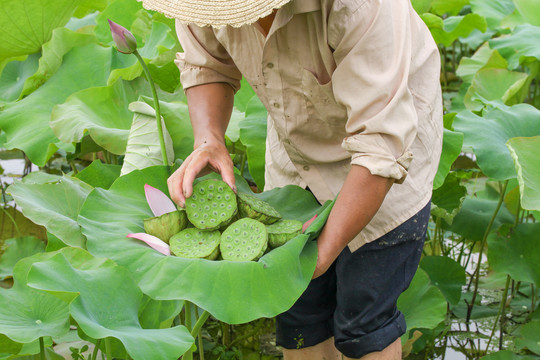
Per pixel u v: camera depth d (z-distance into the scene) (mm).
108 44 3303
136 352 1322
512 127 2525
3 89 3188
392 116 1379
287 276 1395
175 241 1543
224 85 1782
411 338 2225
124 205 1655
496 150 2371
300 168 1758
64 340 1916
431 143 1682
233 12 1333
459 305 2709
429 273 2562
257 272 1393
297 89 1569
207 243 1527
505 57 3430
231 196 1585
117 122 2533
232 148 2775
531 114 2580
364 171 1382
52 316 1601
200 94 1766
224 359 2340
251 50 1592
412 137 1421
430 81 1665
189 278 1396
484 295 2801
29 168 3838
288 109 1616
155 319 1683
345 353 1797
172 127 2295
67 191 1944
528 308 2660
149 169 1747
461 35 4098
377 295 1710
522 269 2498
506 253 2531
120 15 3340
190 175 1604
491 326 2570
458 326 2586
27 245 2609
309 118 1619
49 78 2818
